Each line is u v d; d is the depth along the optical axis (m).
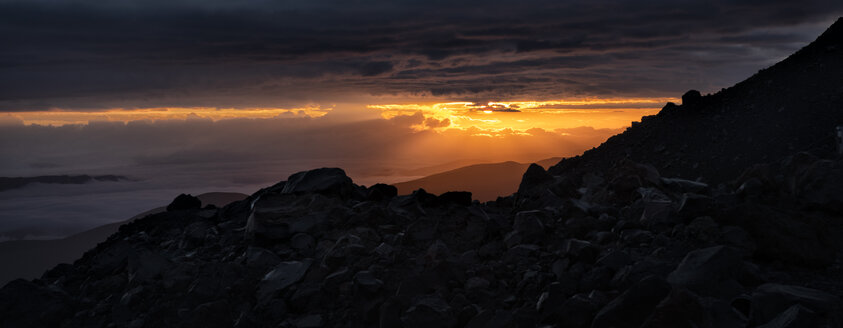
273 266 8.62
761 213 6.70
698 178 22.86
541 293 6.62
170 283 8.09
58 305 7.82
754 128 23.97
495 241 9.02
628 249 7.06
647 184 9.92
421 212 10.86
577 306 5.60
